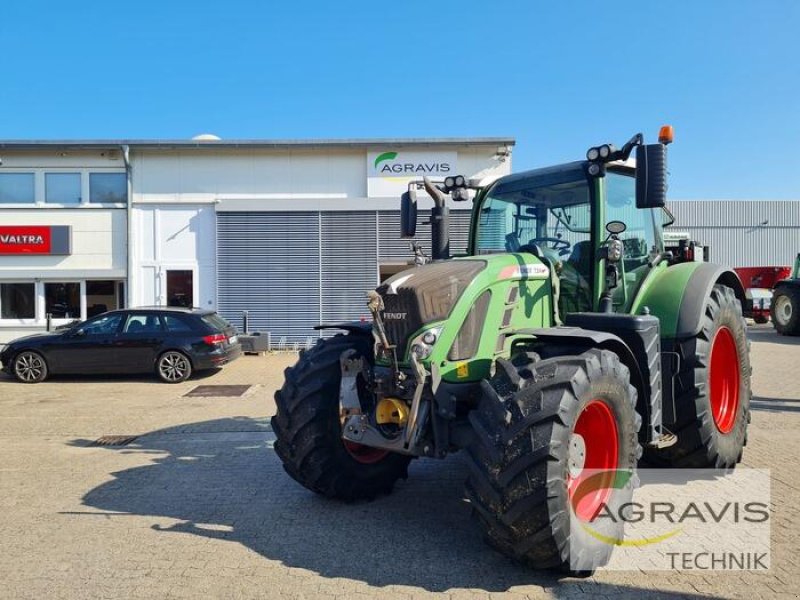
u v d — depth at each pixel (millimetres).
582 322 4434
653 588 3396
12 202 17094
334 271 16875
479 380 4000
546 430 3283
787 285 18625
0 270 17031
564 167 4945
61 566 3783
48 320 15375
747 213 31812
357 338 4859
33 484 5500
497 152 16984
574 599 3281
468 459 3488
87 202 17094
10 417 8680
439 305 3900
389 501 4891
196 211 17094
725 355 5488
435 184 5539
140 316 12172
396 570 3652
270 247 16875
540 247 4988
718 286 5527
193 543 4105
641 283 5199
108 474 5797
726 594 3320
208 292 17094
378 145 16875
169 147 16719
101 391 10977
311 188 17156
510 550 3432
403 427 3912
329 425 4578
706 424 4898
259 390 10961
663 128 4086
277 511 4695
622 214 5121
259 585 3492
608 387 3609
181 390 11000
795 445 6320
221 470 5887
